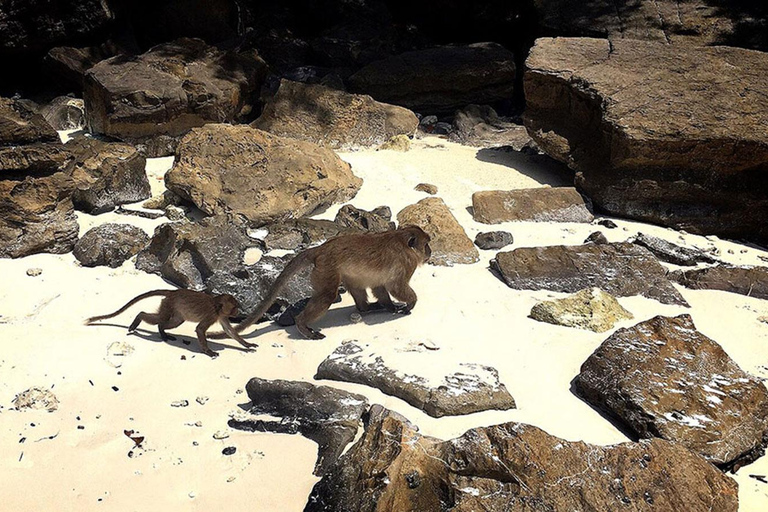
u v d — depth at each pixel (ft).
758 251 37.47
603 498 18.83
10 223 32.22
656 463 19.80
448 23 71.00
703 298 31.63
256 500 19.54
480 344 26.96
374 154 46.96
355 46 65.67
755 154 37.40
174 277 30.99
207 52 51.47
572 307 28.94
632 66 44.11
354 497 18.71
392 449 19.33
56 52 54.49
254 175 37.32
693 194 38.88
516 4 67.77
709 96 40.73
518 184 43.19
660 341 25.63
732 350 27.76
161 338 27.25
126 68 47.42
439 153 48.24
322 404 22.31
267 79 62.23
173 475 20.36
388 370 24.04
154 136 46.34
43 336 26.53
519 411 23.07
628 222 39.37
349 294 31.53
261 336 27.96
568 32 59.52
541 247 33.14
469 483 18.76
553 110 45.29
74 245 33.30
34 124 33.81
